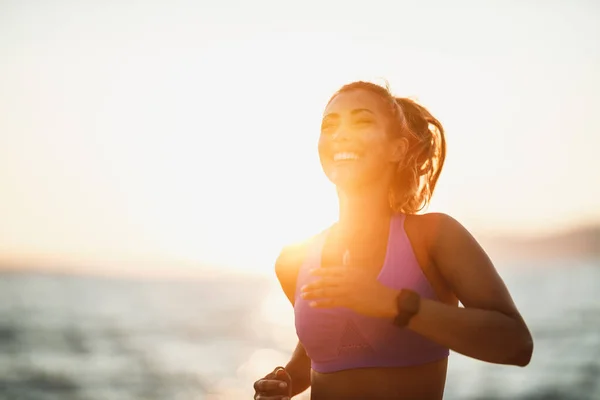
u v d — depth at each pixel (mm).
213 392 19031
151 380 20719
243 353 28938
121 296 72438
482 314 1776
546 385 17969
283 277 2410
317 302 1794
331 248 2229
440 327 1749
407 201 2275
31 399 17234
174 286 105062
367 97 2199
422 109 2451
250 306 66188
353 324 2082
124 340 32000
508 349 1773
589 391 17250
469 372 19922
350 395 2094
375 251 2125
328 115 2223
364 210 2166
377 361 2074
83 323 39438
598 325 33719
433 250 2035
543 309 43656
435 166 2459
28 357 25172
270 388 2287
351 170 2139
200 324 42094
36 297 65125
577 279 84688
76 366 23234
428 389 2088
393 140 2211
